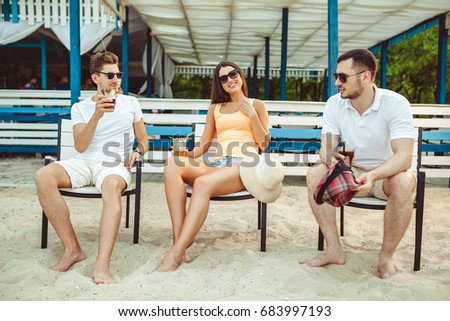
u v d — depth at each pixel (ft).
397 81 71.67
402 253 11.50
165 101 20.63
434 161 20.93
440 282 9.61
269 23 36.14
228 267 10.14
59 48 44.27
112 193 10.09
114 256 10.73
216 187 10.39
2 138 31.45
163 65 53.36
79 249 10.44
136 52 48.96
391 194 9.74
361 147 10.68
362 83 10.05
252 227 13.88
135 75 55.11
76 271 9.64
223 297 8.74
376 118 10.28
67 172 10.68
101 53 11.34
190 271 9.73
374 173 9.40
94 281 9.25
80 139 11.09
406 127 9.91
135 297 8.52
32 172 24.70
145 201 17.51
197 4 30.50
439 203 18.15
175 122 20.81
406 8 30.32
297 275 9.62
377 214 15.98
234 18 34.63
